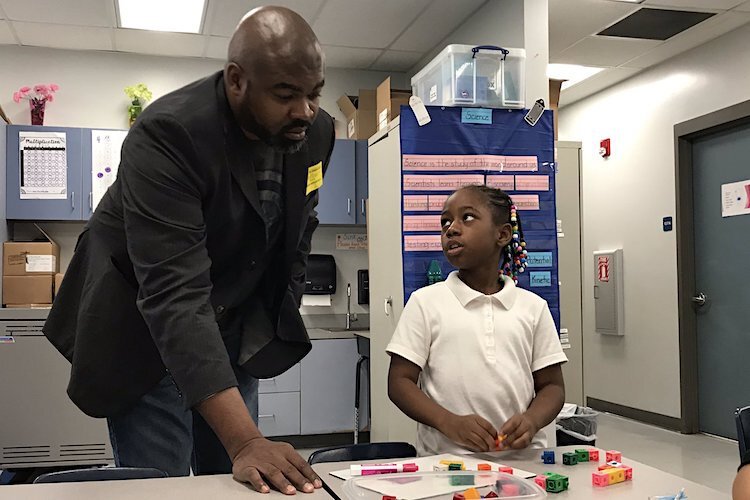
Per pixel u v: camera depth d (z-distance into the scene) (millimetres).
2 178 4156
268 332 1492
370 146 3217
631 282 5258
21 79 4562
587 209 5793
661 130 4934
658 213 4957
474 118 2680
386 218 2918
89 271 1308
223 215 1250
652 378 5020
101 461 3705
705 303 4641
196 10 4035
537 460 1152
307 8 3998
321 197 4723
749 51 4188
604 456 1147
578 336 3670
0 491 902
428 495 909
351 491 924
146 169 1107
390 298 2850
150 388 1338
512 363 1511
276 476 907
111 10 3980
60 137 4316
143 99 4621
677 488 958
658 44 4539
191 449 1501
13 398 3656
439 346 1539
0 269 4035
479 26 4055
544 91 3498
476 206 1641
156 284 1069
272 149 1344
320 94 1158
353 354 4516
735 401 4406
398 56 4887
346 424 4480
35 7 3912
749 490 786
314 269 4875
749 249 4281
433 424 1368
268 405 4375
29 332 3686
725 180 4477
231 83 1140
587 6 3895
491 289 1667
